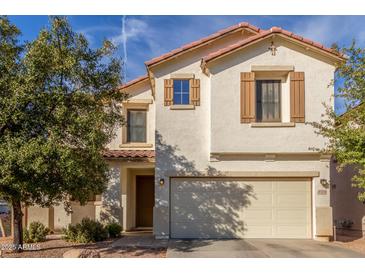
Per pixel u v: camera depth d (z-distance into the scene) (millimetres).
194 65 19094
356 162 14125
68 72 13812
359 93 14562
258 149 17672
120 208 20141
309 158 18047
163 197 18172
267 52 18031
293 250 14828
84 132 13617
